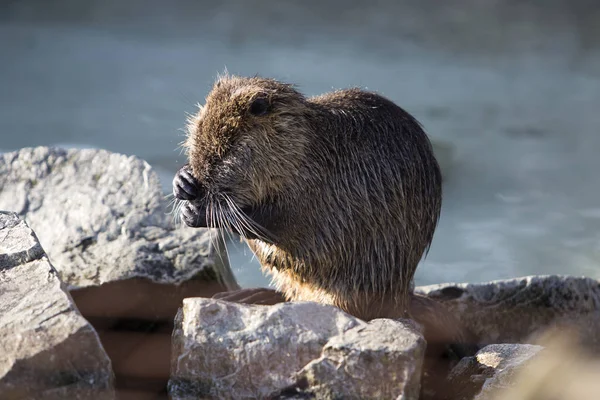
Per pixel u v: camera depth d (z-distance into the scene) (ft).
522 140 79.92
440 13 121.19
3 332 29.58
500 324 43.06
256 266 54.49
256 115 38.04
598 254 57.21
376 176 38.50
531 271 54.65
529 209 65.31
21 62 100.53
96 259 41.93
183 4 124.88
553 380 31.58
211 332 30.78
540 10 120.67
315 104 39.63
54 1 123.44
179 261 41.93
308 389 29.76
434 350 39.34
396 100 89.10
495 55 105.81
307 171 38.52
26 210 46.32
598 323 43.91
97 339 29.60
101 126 81.20
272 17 120.67
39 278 32.86
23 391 28.43
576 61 103.40
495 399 30.04
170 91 91.45
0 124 81.05
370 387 29.19
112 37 110.93
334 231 38.78
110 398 29.55
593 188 69.21
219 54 104.58
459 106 88.22
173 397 30.86
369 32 114.42
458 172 72.38
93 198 45.78
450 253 57.52
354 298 39.09
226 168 38.14
